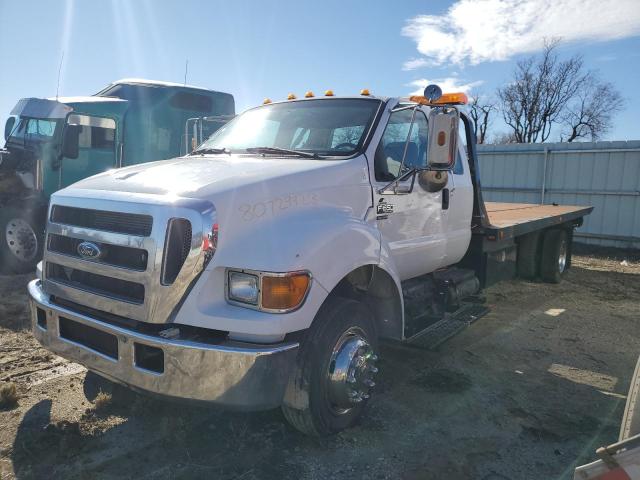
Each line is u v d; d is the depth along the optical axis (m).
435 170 3.67
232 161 3.73
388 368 4.73
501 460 3.27
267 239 2.89
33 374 4.32
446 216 4.85
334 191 3.47
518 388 4.37
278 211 3.08
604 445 3.46
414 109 4.09
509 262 6.63
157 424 3.54
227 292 2.84
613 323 6.48
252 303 2.80
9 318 5.72
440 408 3.95
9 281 7.54
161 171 3.41
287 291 2.81
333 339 3.22
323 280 3.03
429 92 3.70
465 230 5.30
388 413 3.84
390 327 3.96
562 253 8.93
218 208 2.82
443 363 4.91
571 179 14.09
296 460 3.19
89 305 3.10
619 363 5.05
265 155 3.96
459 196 5.06
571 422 3.78
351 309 3.34
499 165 15.41
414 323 4.55
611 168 13.42
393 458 3.24
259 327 2.76
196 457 3.18
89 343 3.15
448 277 5.09
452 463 3.21
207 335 2.86
